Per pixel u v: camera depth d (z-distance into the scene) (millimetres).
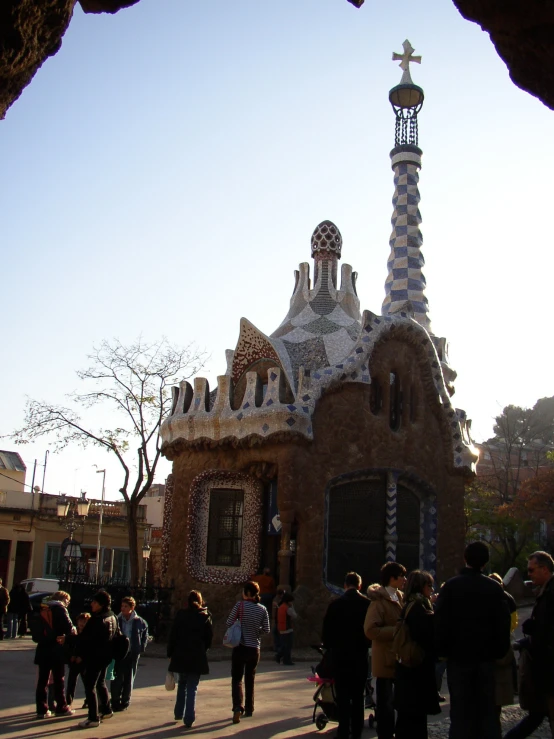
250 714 11477
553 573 8070
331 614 9492
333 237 28031
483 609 7238
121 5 7238
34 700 12641
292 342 25469
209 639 10914
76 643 10664
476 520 45000
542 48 6547
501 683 8188
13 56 6246
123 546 51531
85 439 32594
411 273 29219
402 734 7797
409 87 30656
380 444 23234
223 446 23141
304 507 21734
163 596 23062
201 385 24234
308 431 21984
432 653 7832
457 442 25016
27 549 47750
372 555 22859
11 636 25266
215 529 23422
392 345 24250
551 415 76062
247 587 11438
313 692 14039
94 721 10500
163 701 12719
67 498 49688
